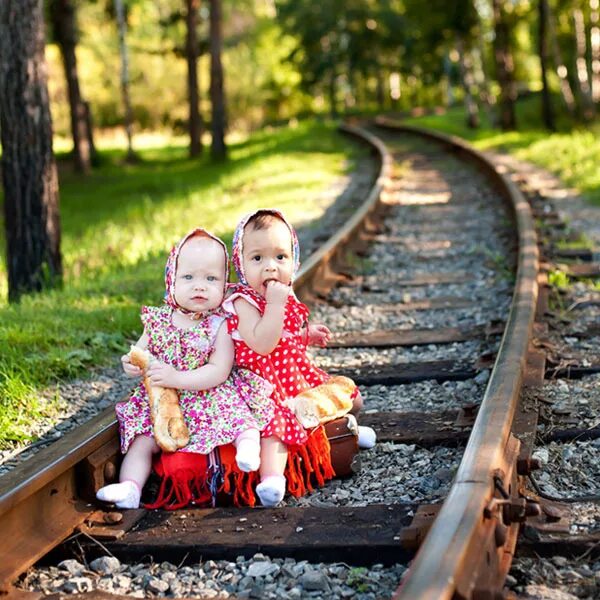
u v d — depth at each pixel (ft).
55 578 11.26
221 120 103.19
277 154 84.12
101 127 207.10
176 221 46.19
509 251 30.91
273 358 13.83
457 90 262.47
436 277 28.35
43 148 30.14
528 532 11.18
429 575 8.60
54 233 30.48
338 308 24.90
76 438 12.83
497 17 118.01
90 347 21.04
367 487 13.60
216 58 102.58
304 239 36.29
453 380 18.30
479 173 61.98
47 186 30.25
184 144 170.60
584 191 46.26
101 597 10.51
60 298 26.48
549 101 122.72
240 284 13.85
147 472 13.15
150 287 27.45
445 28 133.08
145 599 10.51
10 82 29.71
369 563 11.25
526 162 68.08
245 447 12.63
